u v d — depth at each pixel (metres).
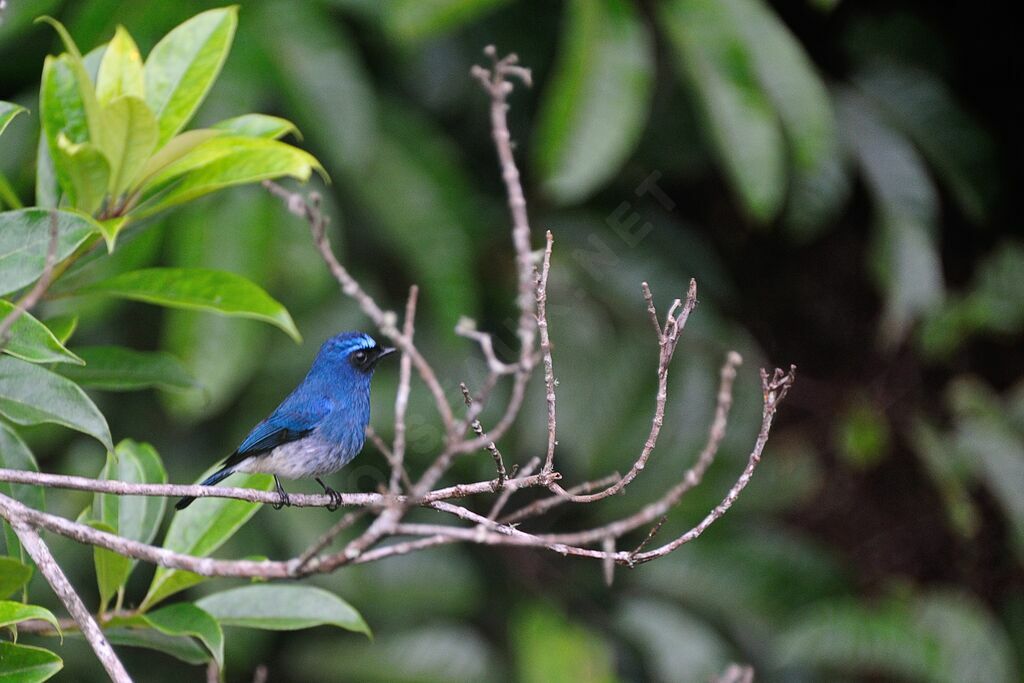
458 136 12.79
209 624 6.05
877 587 13.85
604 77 10.06
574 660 11.76
